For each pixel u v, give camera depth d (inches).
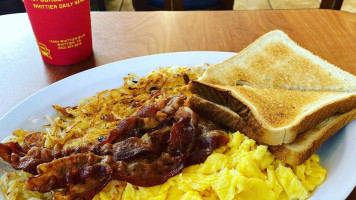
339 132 9.8
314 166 9.0
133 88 11.8
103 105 11.4
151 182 8.2
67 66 13.7
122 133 9.2
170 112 9.7
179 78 12.0
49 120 10.9
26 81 12.8
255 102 9.7
